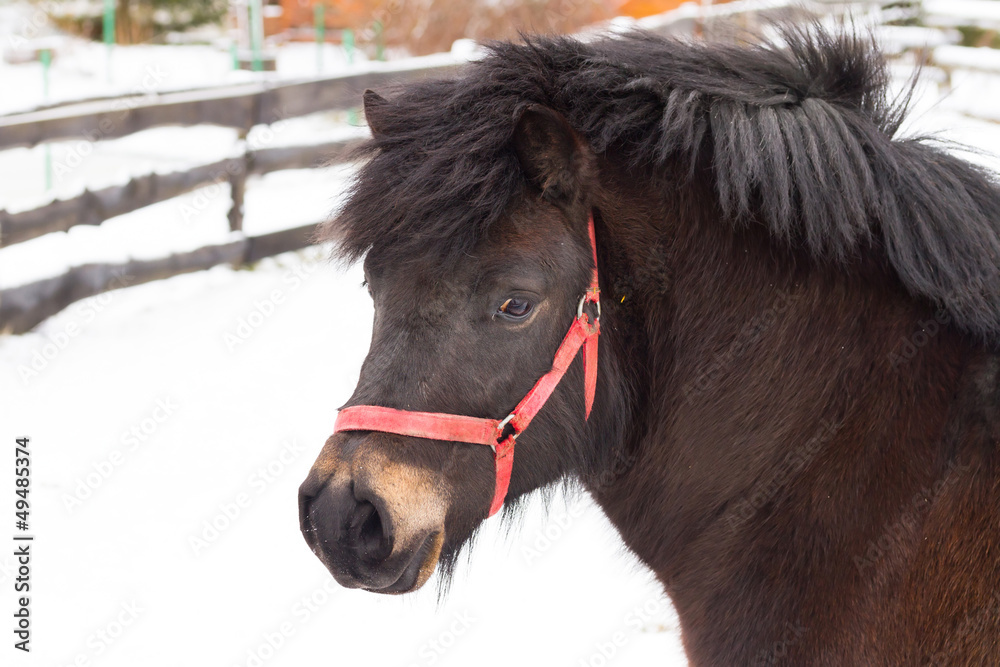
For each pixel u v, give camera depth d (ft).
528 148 5.71
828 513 5.85
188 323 21.20
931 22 39.78
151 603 11.93
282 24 58.65
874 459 5.81
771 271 6.12
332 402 17.56
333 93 26.22
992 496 5.49
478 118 5.88
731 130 5.93
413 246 5.63
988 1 38.73
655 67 6.34
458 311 5.70
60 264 21.36
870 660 5.65
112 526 13.50
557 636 11.55
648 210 6.16
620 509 6.90
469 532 6.15
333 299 23.56
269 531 13.80
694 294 6.19
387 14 44.98
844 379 5.99
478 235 5.62
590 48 6.52
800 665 5.81
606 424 6.48
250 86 24.62
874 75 6.59
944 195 5.92
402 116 6.18
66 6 58.08
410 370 5.69
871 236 5.91
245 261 24.66
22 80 45.03
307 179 32.45
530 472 6.23
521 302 5.75
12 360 18.34
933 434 5.72
